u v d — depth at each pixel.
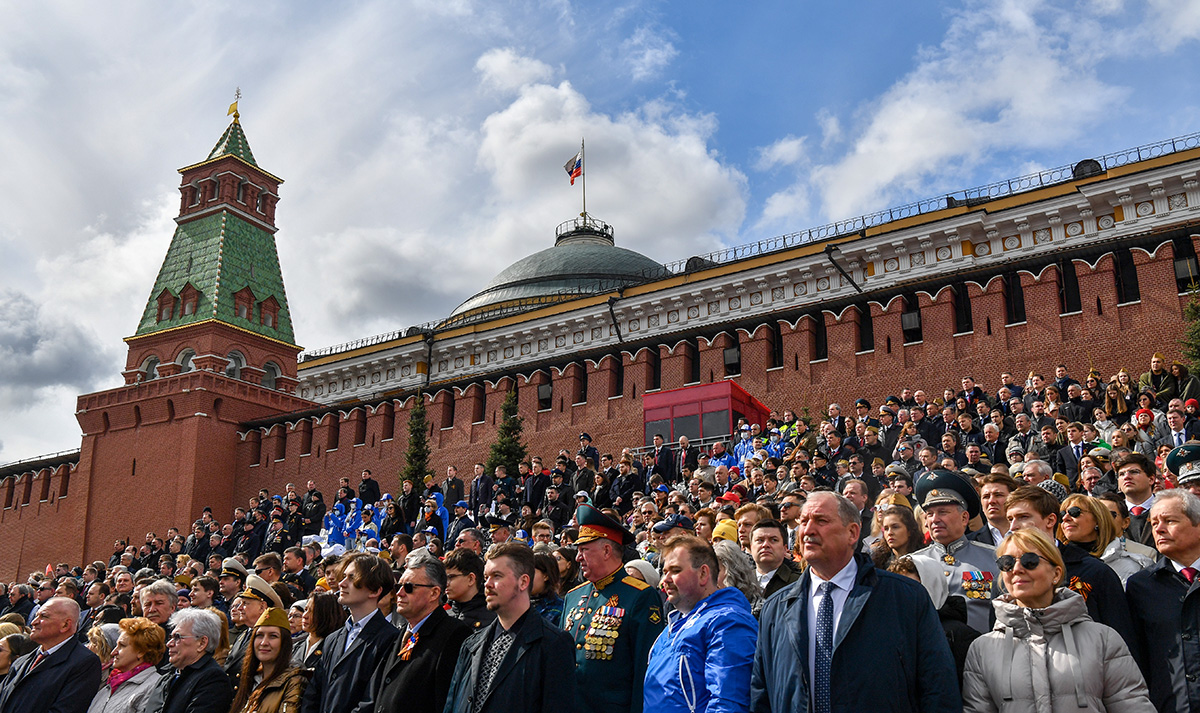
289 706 7.99
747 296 38.78
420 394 36.88
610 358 33.53
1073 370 26.03
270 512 28.11
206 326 44.62
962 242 34.56
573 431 33.44
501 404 35.41
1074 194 32.25
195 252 48.16
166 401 42.28
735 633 6.10
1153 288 25.36
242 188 50.47
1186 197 30.50
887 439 19.16
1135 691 5.43
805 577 5.91
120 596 12.15
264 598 9.79
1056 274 27.25
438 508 23.47
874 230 37.88
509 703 6.41
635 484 20.59
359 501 26.91
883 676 5.33
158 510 40.72
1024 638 5.69
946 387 27.84
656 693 6.22
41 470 45.72
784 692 5.58
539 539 11.80
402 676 7.17
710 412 29.03
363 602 8.02
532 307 48.25
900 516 7.60
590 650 7.14
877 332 29.53
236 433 42.31
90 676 9.61
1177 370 17.53
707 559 6.52
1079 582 6.46
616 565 7.46
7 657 10.60
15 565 44.59
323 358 52.25
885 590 5.59
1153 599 6.32
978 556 7.23
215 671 8.55
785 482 15.83
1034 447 15.16
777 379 30.83
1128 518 8.38
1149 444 14.31
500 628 6.84
